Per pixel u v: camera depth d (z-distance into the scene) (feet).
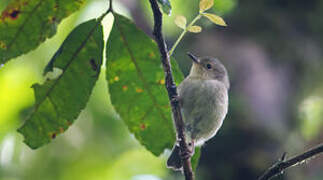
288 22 41.78
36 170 41.34
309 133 41.75
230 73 37.96
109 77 17.53
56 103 17.43
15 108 40.14
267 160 36.04
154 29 15.76
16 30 16.44
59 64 16.80
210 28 40.98
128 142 45.78
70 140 42.19
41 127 17.72
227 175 36.50
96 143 43.27
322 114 42.19
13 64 39.22
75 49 16.60
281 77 39.68
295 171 38.34
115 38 16.87
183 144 17.39
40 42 16.67
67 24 38.96
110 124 43.52
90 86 17.12
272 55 40.40
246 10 41.06
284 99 38.73
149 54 17.20
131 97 18.07
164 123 18.70
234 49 39.42
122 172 45.65
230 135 36.78
